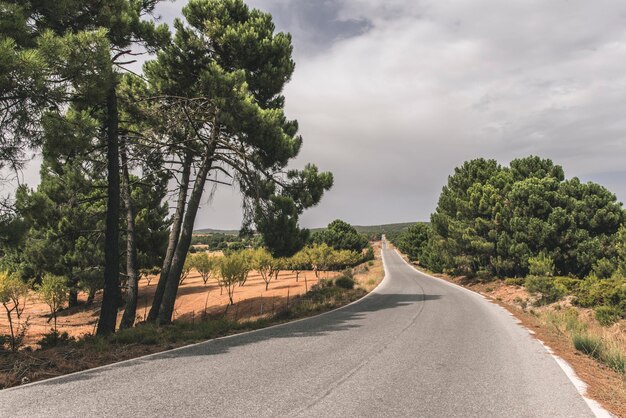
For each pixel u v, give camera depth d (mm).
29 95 8344
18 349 8492
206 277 48219
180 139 18250
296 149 17875
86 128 9875
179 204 18312
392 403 4473
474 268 37500
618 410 4430
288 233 17328
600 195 30391
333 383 5246
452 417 4082
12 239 9797
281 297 26891
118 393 4781
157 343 8781
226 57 17906
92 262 28922
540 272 24156
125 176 17078
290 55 19375
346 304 18125
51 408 4246
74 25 11336
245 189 18125
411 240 79750
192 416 3990
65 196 17172
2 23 8188
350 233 83562
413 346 7938
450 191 44594
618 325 13883
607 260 25859
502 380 5543
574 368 6480
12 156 9539
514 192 32594
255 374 5699
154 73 17828
